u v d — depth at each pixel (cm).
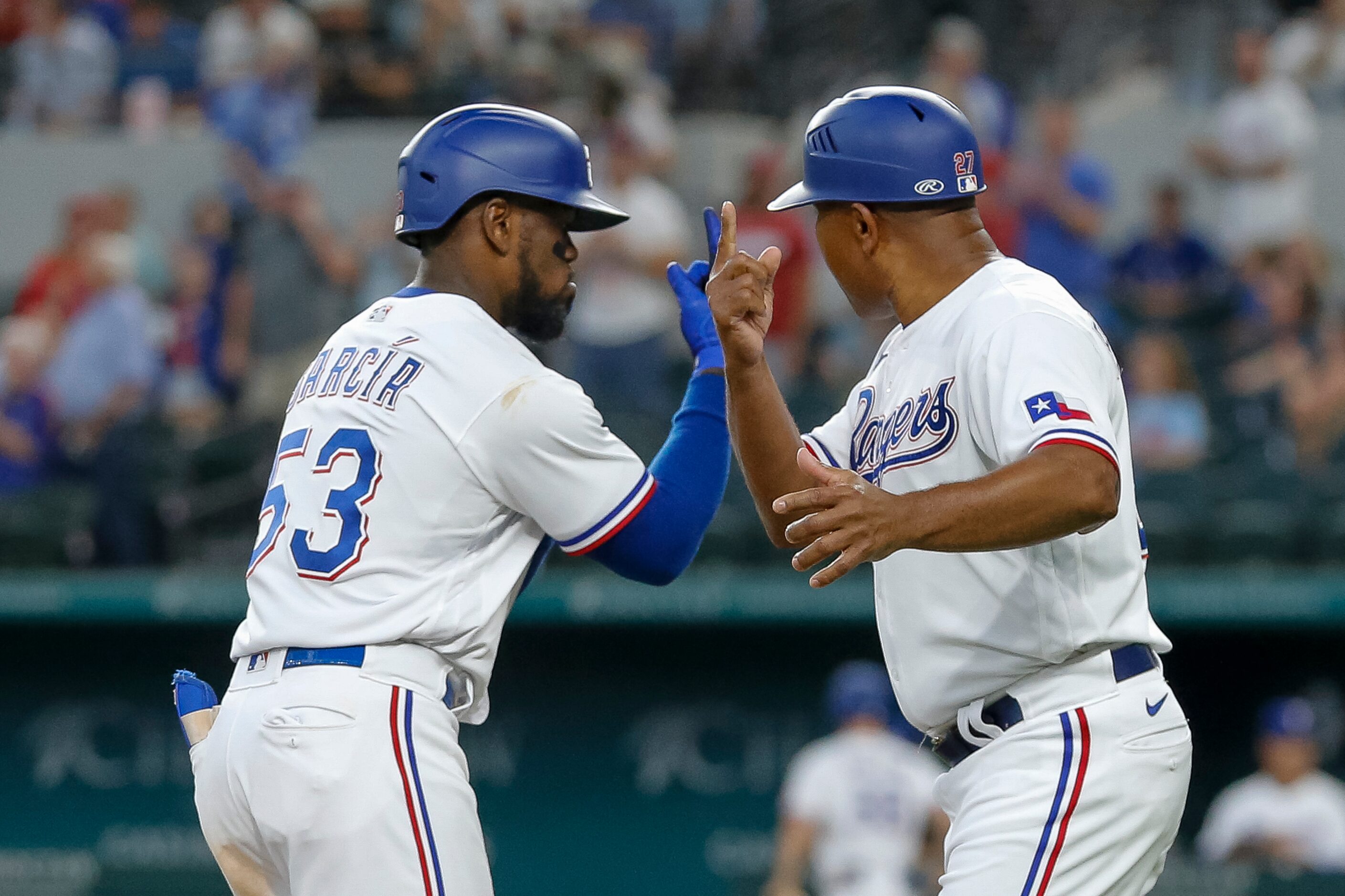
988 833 1120
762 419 1249
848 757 2678
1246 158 3759
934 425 1153
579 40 4094
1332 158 3981
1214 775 3083
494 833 3109
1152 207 3734
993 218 3475
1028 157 3741
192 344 3631
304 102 4078
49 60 4350
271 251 3547
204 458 3400
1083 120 4206
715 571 3052
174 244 4162
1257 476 3262
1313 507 3186
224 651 3114
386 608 1160
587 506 1201
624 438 3130
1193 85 4228
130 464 3203
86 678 3102
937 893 2669
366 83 4244
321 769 1139
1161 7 4431
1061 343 1085
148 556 3186
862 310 1255
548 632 3108
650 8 4362
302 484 1202
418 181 1255
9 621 2984
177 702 1283
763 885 2889
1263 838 2727
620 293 3319
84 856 2948
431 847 1147
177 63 4450
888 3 4484
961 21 4372
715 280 1236
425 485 1179
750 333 1230
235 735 1180
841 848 2644
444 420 1184
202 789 1214
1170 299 3631
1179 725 1153
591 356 3328
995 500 991
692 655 3100
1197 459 3306
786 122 4359
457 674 1209
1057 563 1123
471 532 1195
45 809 3084
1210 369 3528
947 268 1200
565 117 3897
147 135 4241
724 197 4069
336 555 1171
